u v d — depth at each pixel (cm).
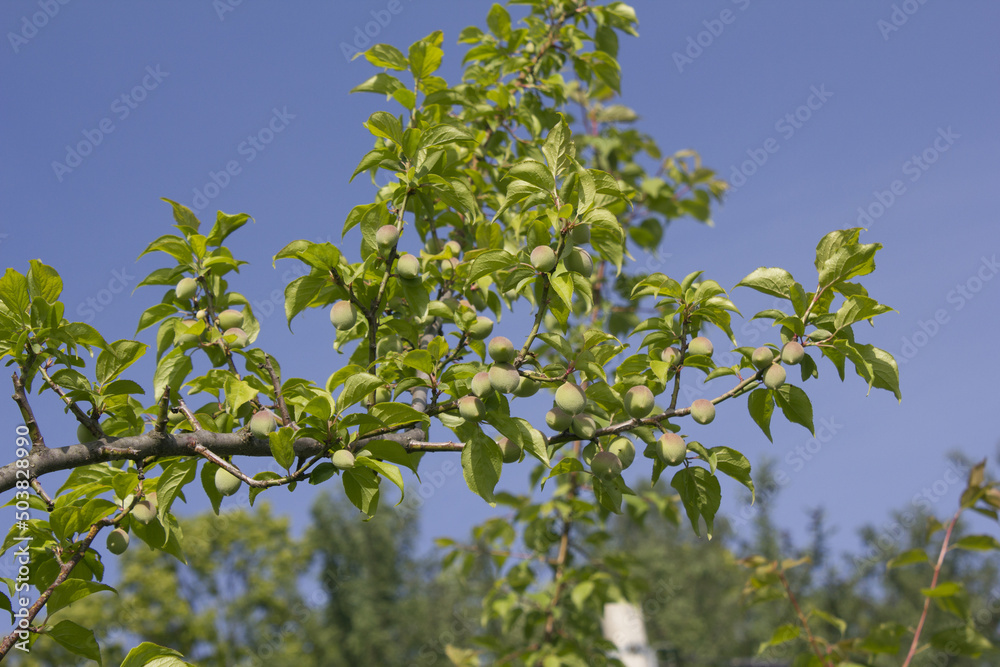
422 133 313
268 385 302
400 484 248
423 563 2617
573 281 266
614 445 283
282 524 2334
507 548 684
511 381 255
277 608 2214
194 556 2133
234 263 321
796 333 275
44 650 1565
